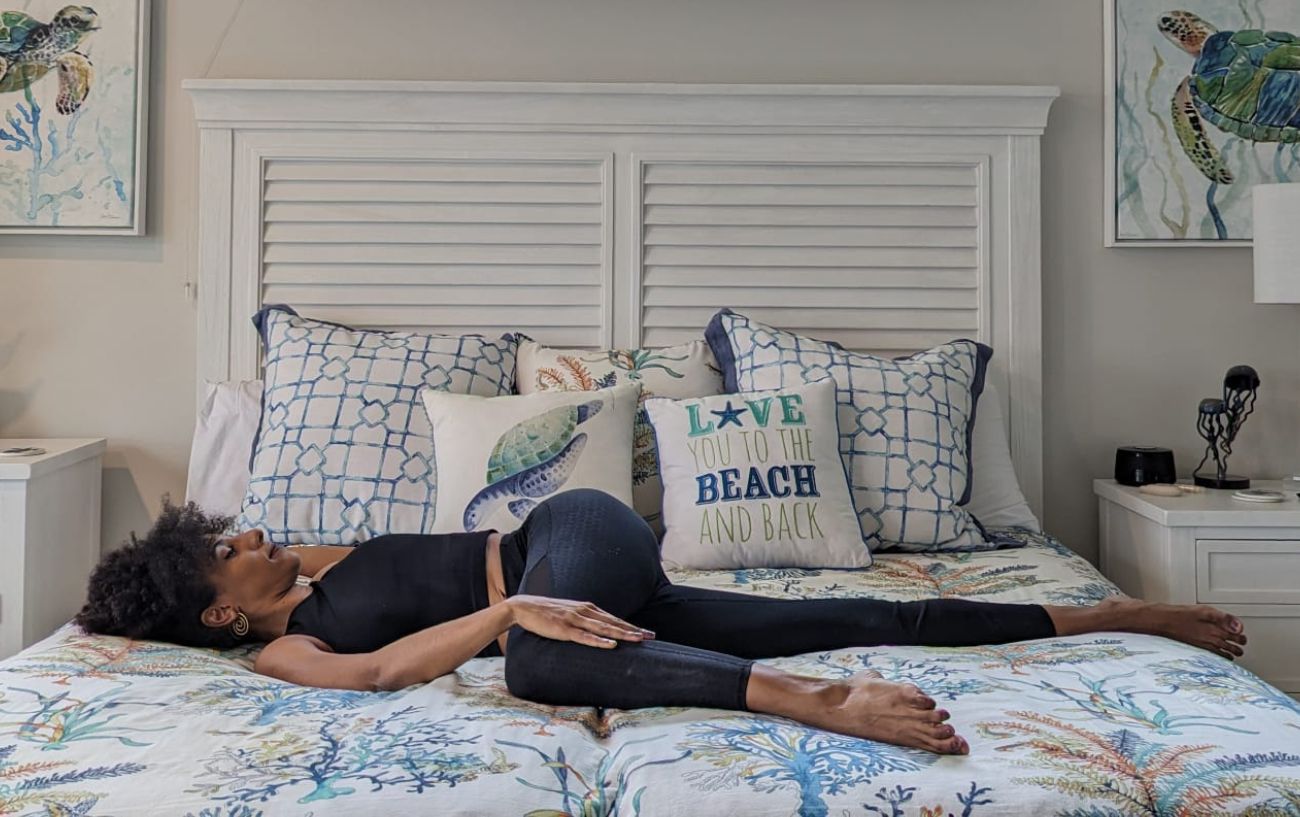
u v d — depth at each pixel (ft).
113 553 5.36
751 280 8.63
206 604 5.24
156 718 3.92
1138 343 8.82
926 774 3.41
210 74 8.62
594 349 8.65
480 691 4.50
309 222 8.54
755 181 8.59
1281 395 8.78
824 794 3.29
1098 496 8.77
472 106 8.50
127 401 8.65
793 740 3.69
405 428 7.11
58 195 8.45
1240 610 7.11
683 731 3.79
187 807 3.23
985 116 8.55
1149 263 8.79
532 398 6.81
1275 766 3.42
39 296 8.60
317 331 7.71
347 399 7.17
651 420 6.97
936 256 8.64
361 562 5.25
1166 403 8.82
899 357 8.52
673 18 8.71
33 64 8.46
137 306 8.63
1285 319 8.78
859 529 6.59
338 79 8.63
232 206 8.46
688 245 8.62
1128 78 8.65
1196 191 8.63
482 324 8.64
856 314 8.66
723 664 4.08
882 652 4.85
